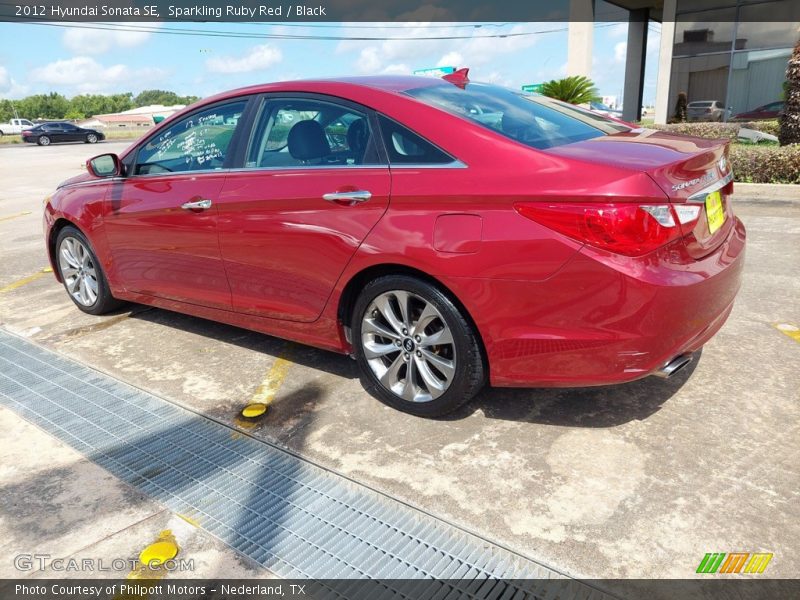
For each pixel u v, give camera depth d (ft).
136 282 13.16
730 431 8.79
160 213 11.83
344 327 10.11
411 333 9.19
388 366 9.80
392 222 8.72
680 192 7.69
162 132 12.28
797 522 6.98
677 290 7.49
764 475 7.80
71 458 9.06
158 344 13.21
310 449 9.00
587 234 7.39
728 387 10.02
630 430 8.96
